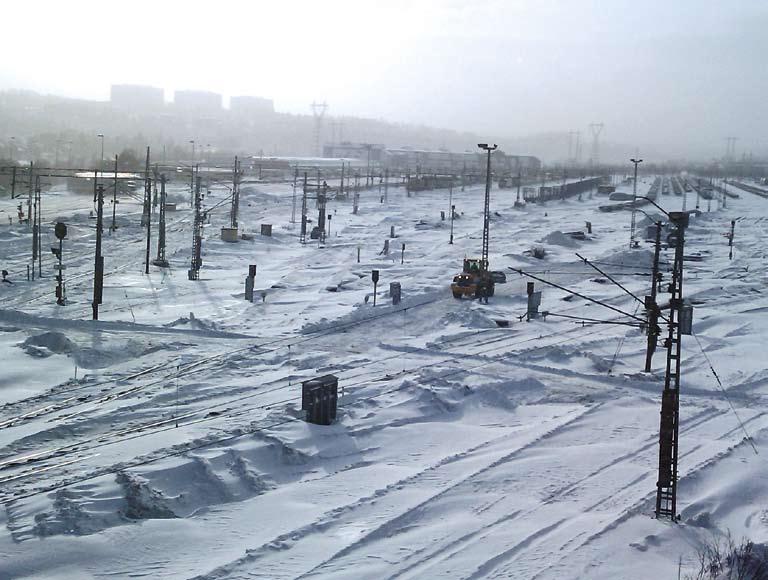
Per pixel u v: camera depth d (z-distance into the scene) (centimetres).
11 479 2783
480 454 3256
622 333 5538
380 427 3519
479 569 2262
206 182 16838
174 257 8381
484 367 4562
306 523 2542
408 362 4625
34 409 3600
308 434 3341
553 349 4900
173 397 3834
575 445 3409
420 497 2794
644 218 13125
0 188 14138
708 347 5284
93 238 9494
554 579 2230
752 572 2352
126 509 2616
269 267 8175
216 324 5391
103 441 3198
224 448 3091
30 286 6531
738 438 3572
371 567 2266
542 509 2727
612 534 2534
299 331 5322
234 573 2222
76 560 2259
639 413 3866
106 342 4762
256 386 4059
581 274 8056
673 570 2327
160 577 2200
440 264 8256
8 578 2148
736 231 12212
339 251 9356
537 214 14162
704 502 2836
